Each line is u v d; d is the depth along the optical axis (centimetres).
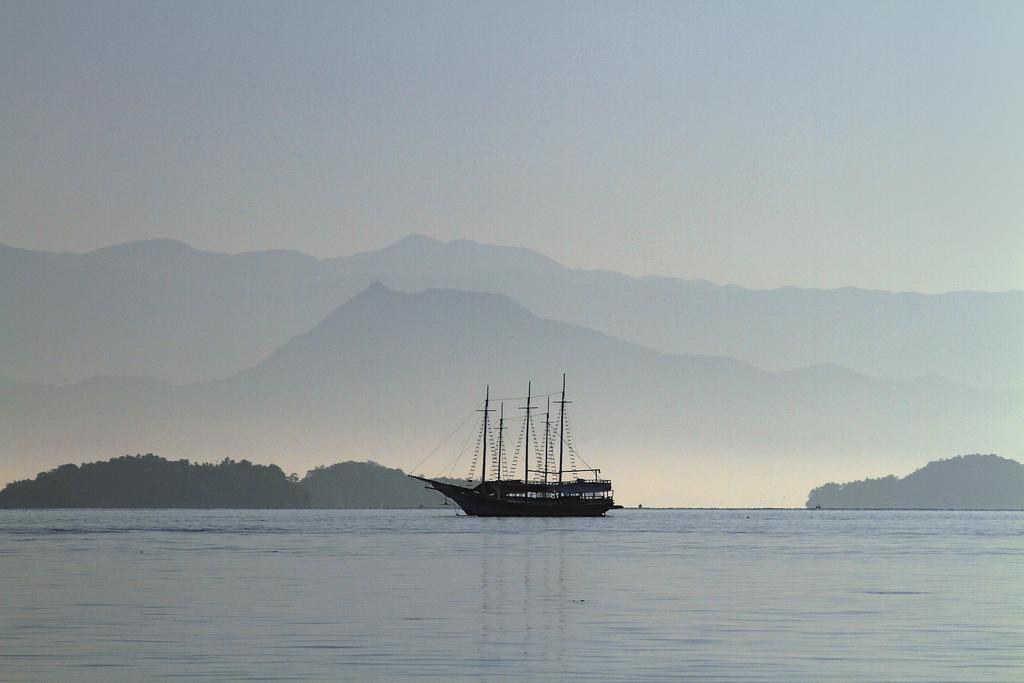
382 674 17350
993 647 19888
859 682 17012
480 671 17612
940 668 18025
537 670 17688
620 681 16950
